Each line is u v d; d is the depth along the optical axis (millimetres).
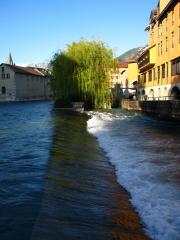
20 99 99750
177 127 24484
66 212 6969
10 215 6582
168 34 39312
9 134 18734
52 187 8500
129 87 68375
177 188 9234
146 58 51000
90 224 6547
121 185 9703
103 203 7941
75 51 43656
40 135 18094
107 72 43844
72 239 5789
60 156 12562
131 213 7480
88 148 14961
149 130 22375
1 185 8664
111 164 12312
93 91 43062
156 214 7320
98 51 43594
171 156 13469
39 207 7004
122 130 22141
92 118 30141
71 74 43406
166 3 41719
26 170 10312
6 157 12391
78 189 8719
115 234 6254
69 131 20156
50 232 5945
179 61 35281
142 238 6230
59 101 46312
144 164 12086
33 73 110250
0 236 5719
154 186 9438
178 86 35562
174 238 6223
